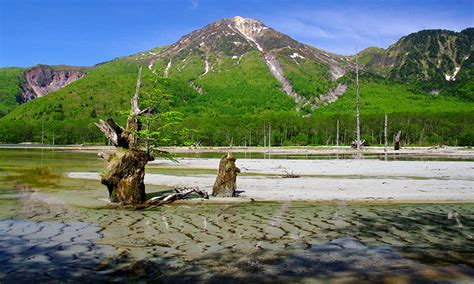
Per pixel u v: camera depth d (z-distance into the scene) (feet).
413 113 545.03
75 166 142.00
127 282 25.66
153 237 37.76
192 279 26.35
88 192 71.31
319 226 43.14
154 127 79.56
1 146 437.58
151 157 61.77
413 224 44.32
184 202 60.49
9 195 67.10
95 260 30.40
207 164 159.02
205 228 41.96
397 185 78.95
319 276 27.04
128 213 51.19
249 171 118.93
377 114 551.18
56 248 33.65
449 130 457.27
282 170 120.98
